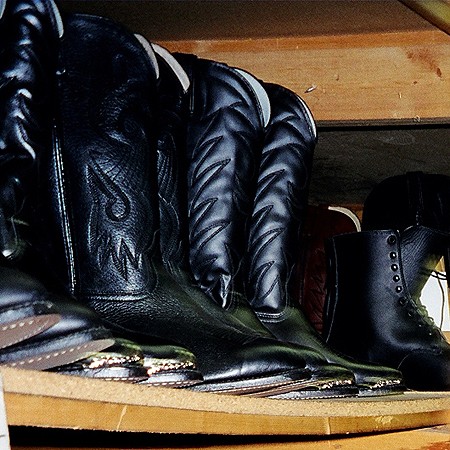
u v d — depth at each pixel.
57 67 1.03
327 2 1.63
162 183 1.18
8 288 0.77
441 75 1.80
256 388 1.10
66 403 0.80
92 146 1.05
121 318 1.04
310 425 1.28
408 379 1.88
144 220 1.08
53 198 1.00
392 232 1.90
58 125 1.01
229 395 1.05
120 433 1.30
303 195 1.53
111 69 1.08
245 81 1.36
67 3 1.58
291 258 1.50
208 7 1.64
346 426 1.40
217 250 1.29
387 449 1.49
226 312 1.22
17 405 0.75
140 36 1.13
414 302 1.91
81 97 1.06
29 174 0.92
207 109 1.34
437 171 2.39
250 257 1.46
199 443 1.30
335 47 1.81
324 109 1.80
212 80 1.35
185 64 1.36
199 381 1.00
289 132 1.51
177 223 1.19
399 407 1.56
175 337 1.06
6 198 0.88
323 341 1.53
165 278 1.11
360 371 1.58
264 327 1.32
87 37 1.08
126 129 1.07
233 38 1.80
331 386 1.35
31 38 0.93
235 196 1.32
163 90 1.21
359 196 2.61
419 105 1.79
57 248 1.00
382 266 1.90
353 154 2.27
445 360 1.88
